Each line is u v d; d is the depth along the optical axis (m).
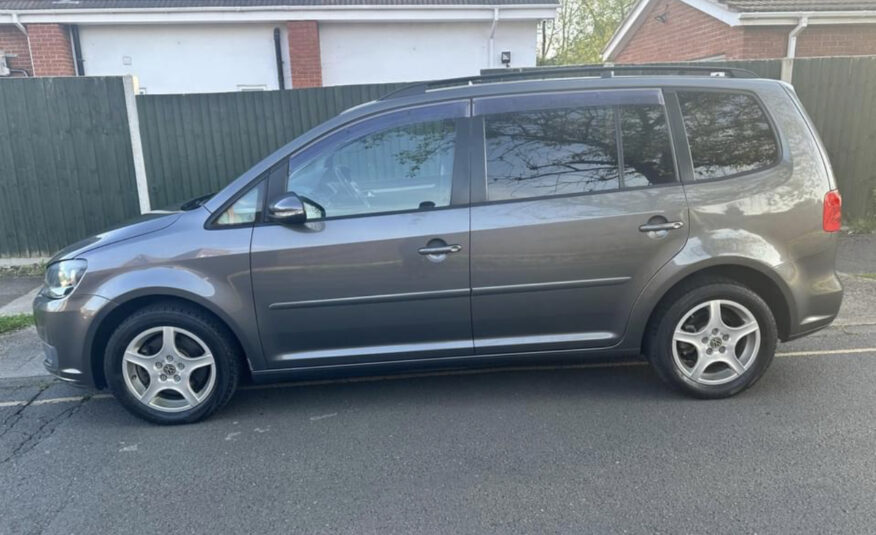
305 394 4.42
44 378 4.89
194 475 3.40
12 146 7.73
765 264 3.83
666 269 3.83
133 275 3.78
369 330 3.89
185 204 4.46
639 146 3.88
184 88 12.14
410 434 3.77
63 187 7.88
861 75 8.23
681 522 2.84
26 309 6.54
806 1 11.02
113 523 2.99
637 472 3.25
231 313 3.80
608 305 3.90
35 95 7.62
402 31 12.29
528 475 3.27
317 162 3.89
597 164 3.86
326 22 11.98
